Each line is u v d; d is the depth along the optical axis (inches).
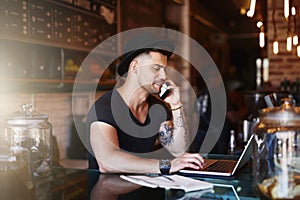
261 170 45.5
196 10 260.4
